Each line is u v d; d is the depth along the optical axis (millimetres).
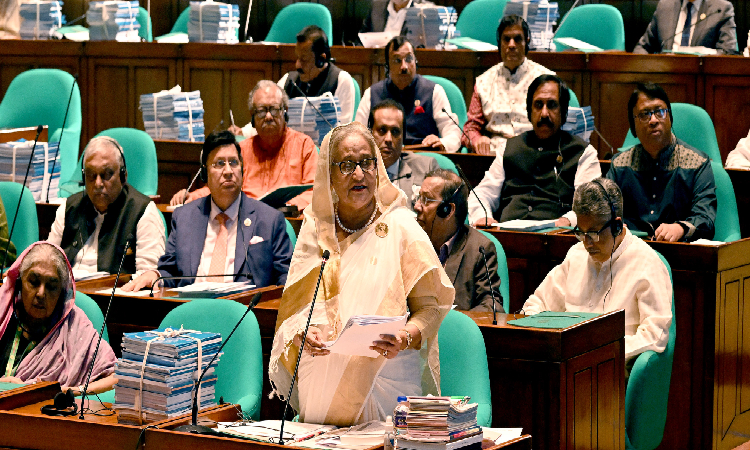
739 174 9766
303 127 11328
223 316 6219
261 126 10281
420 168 9555
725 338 7984
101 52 13984
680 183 8820
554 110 9508
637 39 15281
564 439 6027
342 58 13500
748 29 14508
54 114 12312
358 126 5125
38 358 6523
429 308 5133
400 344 4883
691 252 7879
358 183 5027
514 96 11625
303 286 5191
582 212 7207
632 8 15242
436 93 11898
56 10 14500
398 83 11891
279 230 8070
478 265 7328
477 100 11797
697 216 8602
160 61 13797
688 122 10000
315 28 12344
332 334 5074
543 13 13555
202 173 9148
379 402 5160
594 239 7211
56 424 5242
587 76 12273
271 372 5348
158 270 8016
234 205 8094
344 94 12461
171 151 11656
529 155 9594
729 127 11648
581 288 7398
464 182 7434
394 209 5211
